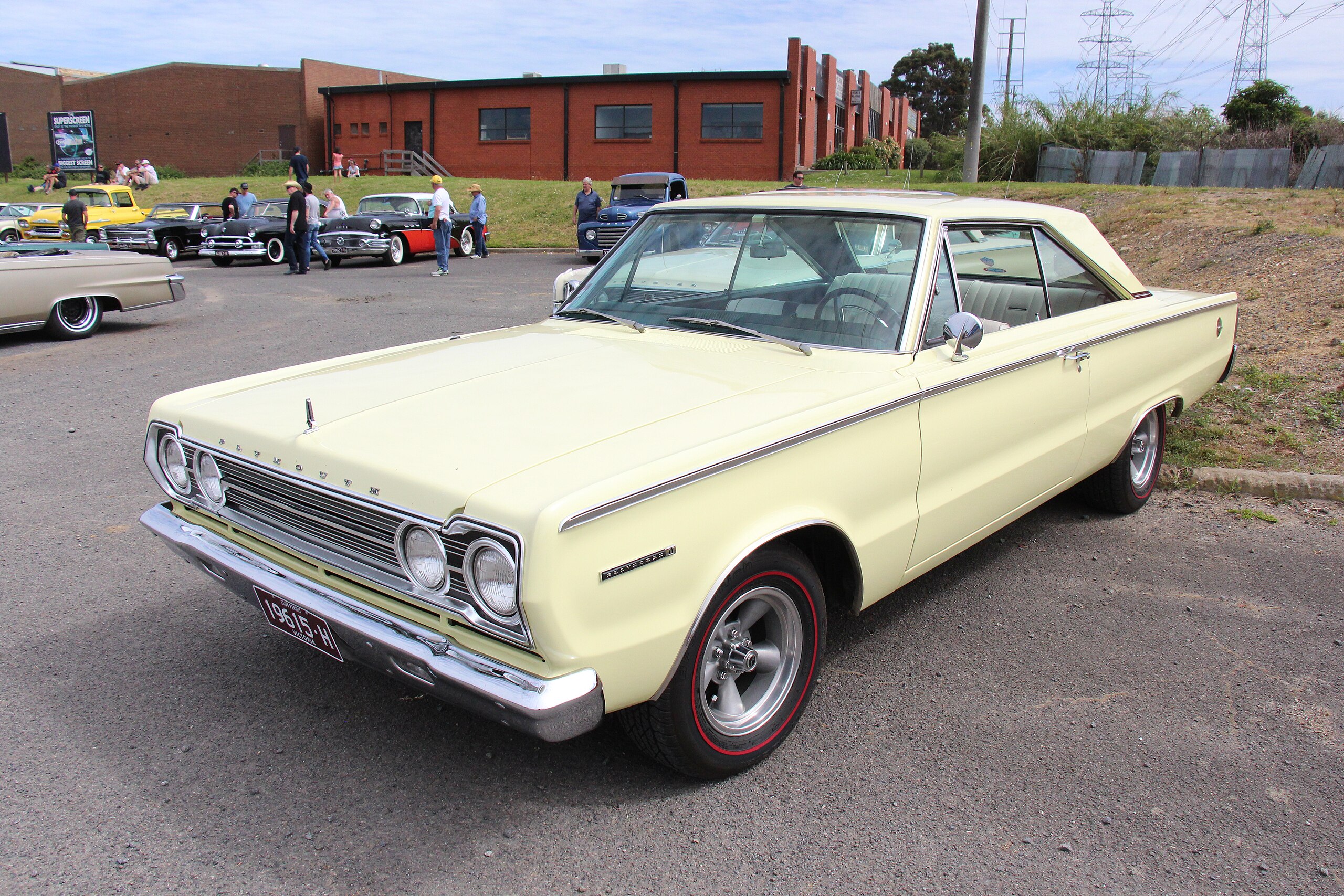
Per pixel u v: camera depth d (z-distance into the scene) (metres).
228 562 2.82
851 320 3.30
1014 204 4.04
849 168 33.62
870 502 2.96
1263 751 2.93
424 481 2.29
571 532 2.13
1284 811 2.64
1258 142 21.44
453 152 37.50
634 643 2.32
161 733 2.98
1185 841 2.52
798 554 2.81
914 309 3.26
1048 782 2.77
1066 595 4.04
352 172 36.25
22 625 3.69
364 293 14.24
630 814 2.62
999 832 2.55
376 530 2.43
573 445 2.45
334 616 2.50
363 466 2.43
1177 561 4.38
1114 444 4.45
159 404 3.13
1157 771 2.83
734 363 3.16
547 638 2.15
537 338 3.60
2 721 3.03
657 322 3.64
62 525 4.73
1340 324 7.21
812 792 2.72
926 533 3.25
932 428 3.17
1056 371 3.80
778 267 3.55
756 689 2.89
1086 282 4.37
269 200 21.48
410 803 2.66
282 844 2.48
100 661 3.43
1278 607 3.90
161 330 10.70
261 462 2.69
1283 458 5.48
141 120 46.66
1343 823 2.59
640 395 2.83
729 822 2.59
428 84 36.94
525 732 2.21
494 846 2.48
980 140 19.14
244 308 12.54
